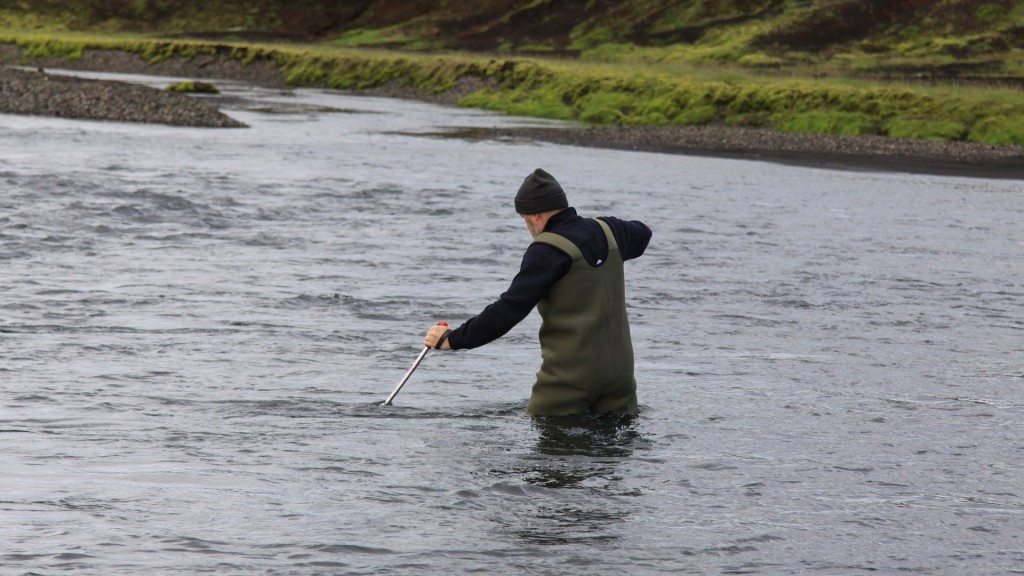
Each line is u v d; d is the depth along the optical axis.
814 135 51.81
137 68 107.81
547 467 7.43
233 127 49.72
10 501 6.41
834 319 13.59
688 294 14.93
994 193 32.62
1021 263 19.06
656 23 132.00
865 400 9.64
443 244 18.91
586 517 6.48
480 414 8.81
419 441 8.00
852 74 81.25
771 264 17.84
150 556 5.64
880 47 107.31
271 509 6.45
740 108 60.16
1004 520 6.64
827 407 9.35
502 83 81.25
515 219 22.61
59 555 5.60
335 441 7.95
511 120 60.22
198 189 25.52
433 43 142.75
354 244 18.56
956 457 7.98
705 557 5.91
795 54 103.62
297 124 52.44
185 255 16.86
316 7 184.12
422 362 10.76
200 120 50.66
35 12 180.75
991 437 8.54
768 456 7.86
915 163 41.66
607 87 69.00
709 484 7.18
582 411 8.72
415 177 30.86
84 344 11.01
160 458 7.43
